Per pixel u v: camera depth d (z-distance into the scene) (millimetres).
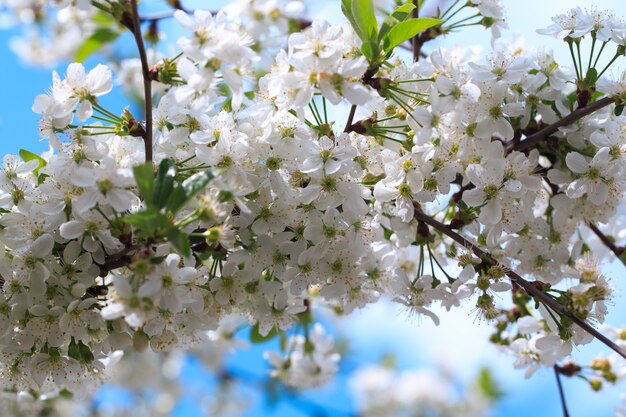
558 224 721
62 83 668
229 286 675
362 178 698
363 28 673
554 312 707
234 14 675
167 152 677
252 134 674
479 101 687
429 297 700
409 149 684
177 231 602
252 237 676
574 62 708
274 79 667
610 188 710
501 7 741
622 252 751
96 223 649
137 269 606
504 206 688
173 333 672
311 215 676
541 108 718
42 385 695
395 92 695
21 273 657
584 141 716
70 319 658
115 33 860
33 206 663
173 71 650
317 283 684
